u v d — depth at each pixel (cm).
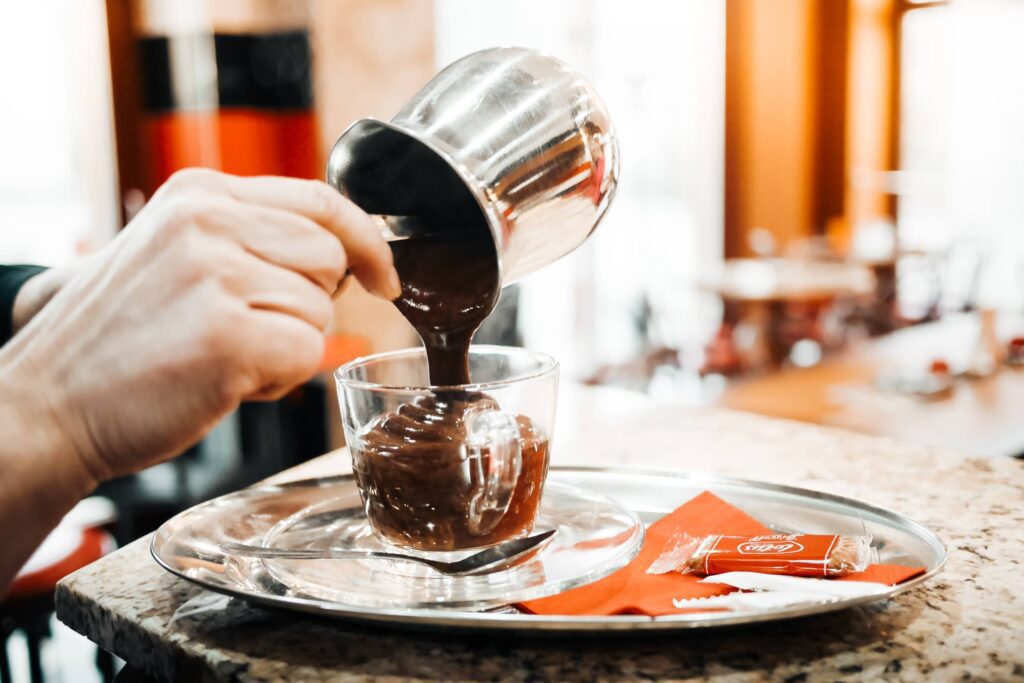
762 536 70
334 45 296
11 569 53
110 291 51
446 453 68
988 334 316
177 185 52
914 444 112
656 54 590
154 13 295
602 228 572
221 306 48
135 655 64
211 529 78
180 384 49
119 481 232
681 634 58
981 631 60
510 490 70
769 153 705
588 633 57
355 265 56
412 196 75
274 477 102
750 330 489
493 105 67
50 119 332
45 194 342
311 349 50
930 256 540
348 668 57
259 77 294
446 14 416
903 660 56
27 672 191
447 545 70
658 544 74
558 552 71
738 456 107
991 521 82
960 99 741
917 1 746
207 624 63
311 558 68
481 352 82
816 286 455
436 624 56
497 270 67
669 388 407
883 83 764
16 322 79
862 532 75
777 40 691
